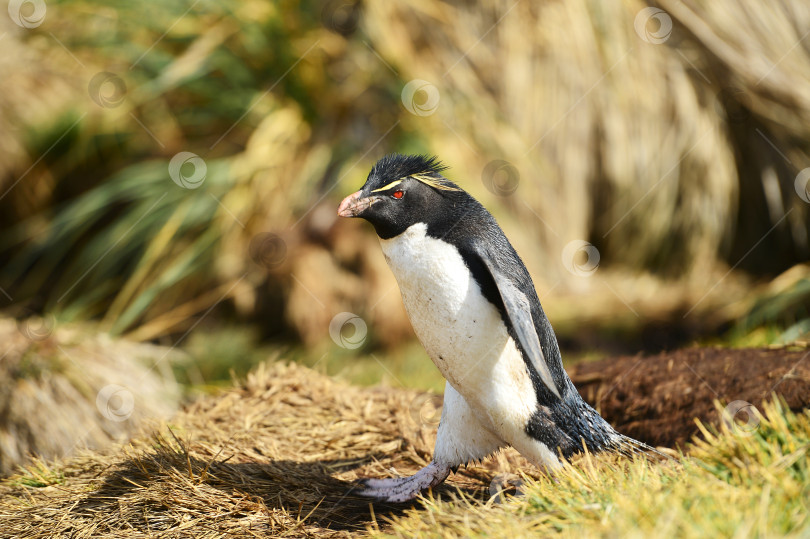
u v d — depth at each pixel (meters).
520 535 3.85
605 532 3.66
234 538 4.71
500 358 4.75
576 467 4.75
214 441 6.09
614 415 6.64
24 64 11.20
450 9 11.09
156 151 11.23
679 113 11.20
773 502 3.72
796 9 11.19
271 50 10.91
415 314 4.90
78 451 6.36
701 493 3.82
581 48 11.01
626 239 11.59
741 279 11.19
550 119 11.07
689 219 11.45
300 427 6.51
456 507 4.50
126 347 8.26
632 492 4.00
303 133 11.09
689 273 11.45
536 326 4.73
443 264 4.70
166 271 10.34
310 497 5.28
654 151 11.27
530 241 10.91
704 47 10.97
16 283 10.88
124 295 10.08
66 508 5.18
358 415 6.70
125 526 4.88
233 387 7.40
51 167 11.34
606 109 11.12
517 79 11.03
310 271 10.41
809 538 3.38
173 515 4.92
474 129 10.80
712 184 11.31
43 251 11.03
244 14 10.77
